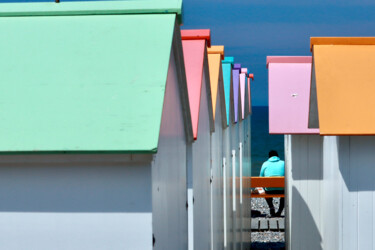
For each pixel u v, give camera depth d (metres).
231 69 16.94
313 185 16.36
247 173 25.48
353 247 8.66
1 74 5.46
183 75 7.20
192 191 8.22
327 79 8.52
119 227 4.98
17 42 5.83
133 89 5.21
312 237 16.42
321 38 9.25
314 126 11.80
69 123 4.95
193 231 8.23
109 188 4.98
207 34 9.85
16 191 5.05
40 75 5.43
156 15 6.15
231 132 17.02
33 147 4.77
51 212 5.03
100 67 5.48
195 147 8.66
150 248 4.96
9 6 6.32
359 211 8.63
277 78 15.40
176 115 7.02
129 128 4.86
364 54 8.95
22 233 5.05
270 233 25.94
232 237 17.17
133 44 5.71
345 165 8.65
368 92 8.33
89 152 4.76
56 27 6.02
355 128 7.92
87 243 5.00
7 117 5.04
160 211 5.51
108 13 6.18
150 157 4.90
